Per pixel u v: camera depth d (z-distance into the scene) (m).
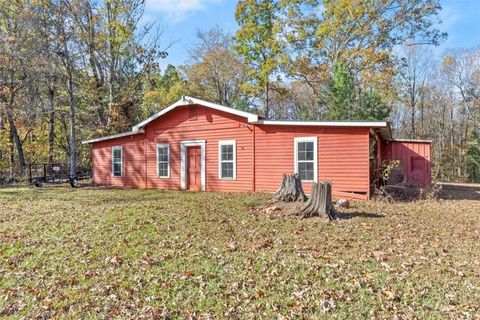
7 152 25.48
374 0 26.59
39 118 27.52
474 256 5.62
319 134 12.95
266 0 29.33
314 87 30.38
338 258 5.47
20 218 8.67
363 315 3.81
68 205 10.62
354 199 12.08
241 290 4.45
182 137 16.11
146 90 32.31
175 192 14.52
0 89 21.28
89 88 24.64
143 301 4.24
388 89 28.62
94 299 4.32
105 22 24.50
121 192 14.58
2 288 4.70
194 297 4.30
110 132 24.53
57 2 20.20
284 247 6.05
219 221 7.96
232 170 14.75
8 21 21.22
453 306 3.96
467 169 32.38
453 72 32.12
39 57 20.06
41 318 3.95
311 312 3.90
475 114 31.05
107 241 6.50
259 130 14.13
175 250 5.94
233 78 34.41
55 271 5.21
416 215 9.04
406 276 4.76
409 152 18.66
